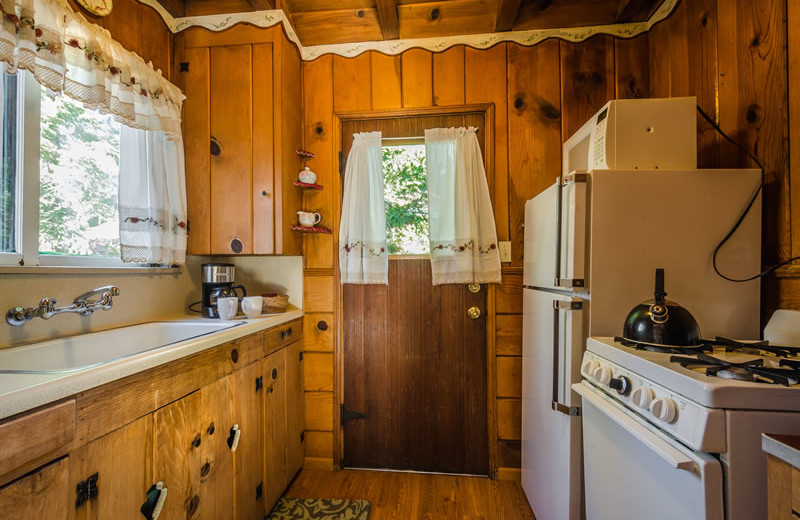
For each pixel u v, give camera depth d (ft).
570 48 6.27
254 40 5.99
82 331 4.36
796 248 3.52
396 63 6.57
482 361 6.40
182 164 5.65
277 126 5.94
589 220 3.80
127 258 4.71
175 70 6.09
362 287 6.65
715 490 2.07
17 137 3.79
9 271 3.58
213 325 5.00
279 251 5.93
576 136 5.16
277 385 5.59
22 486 2.11
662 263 3.69
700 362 2.51
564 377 3.95
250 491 4.74
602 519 3.20
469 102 6.42
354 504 5.56
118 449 2.80
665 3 5.69
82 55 4.02
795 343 3.24
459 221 6.19
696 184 3.69
